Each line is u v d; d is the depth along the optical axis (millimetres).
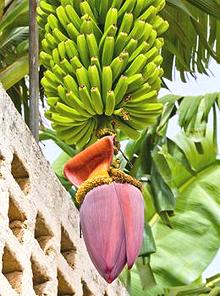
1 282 3240
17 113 3738
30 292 3498
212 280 6559
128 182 3367
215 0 5336
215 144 6793
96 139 3902
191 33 5973
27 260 3529
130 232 3248
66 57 3914
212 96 6609
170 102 6543
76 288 4035
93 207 3299
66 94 3807
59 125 3902
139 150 6191
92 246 3238
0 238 3299
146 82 3918
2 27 5023
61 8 3971
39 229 3838
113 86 3842
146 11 4016
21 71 5059
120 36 3881
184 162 6355
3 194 3424
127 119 3756
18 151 3660
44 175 3914
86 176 3438
